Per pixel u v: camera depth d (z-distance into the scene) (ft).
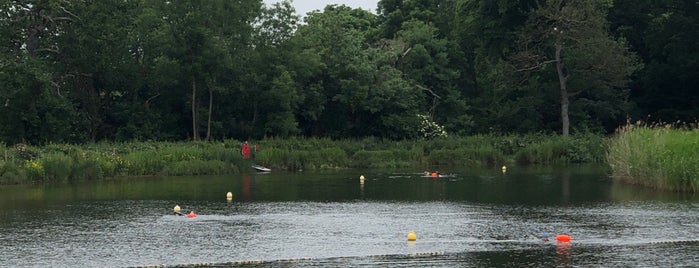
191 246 64.39
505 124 220.02
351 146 177.58
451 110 220.43
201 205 92.58
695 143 103.30
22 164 129.70
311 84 195.00
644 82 219.82
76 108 175.22
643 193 102.06
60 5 166.61
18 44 169.27
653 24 221.25
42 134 162.40
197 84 179.52
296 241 66.64
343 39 203.00
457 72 221.66
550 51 213.87
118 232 71.56
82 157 135.64
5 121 159.63
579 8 199.00
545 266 57.00
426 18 245.65
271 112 188.03
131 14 183.52
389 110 201.77
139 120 178.50
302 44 193.88
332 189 113.60
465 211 86.17
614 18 226.58
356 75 196.75
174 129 187.11
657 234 69.31
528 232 71.10
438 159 176.45
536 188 113.19
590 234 69.72
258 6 185.26
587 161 182.39
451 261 58.75
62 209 88.89
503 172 149.89
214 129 185.88
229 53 178.09
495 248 63.57
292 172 153.89
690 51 215.72
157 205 92.68
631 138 118.62
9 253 61.62
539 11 198.49
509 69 207.92
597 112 214.48
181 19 172.55
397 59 215.72
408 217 81.10
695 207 86.58
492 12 214.69
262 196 103.35
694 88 221.25
